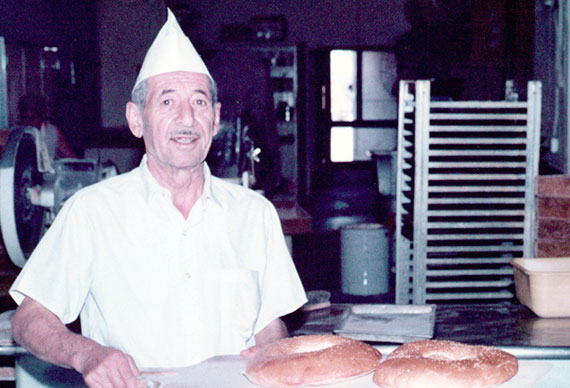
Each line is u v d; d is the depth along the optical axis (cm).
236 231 161
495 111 376
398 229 395
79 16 772
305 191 938
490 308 222
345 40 966
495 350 127
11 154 255
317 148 977
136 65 819
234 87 641
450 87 824
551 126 503
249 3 946
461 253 395
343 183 983
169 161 146
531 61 646
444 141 353
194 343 152
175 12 885
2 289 288
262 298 164
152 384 122
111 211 154
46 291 146
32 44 645
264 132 640
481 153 351
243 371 128
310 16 961
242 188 170
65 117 732
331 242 824
